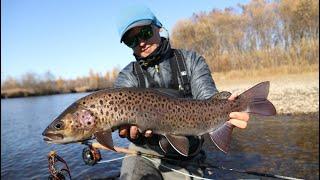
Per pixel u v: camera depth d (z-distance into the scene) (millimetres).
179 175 1067
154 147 1062
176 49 1031
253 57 8445
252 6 8492
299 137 3061
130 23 949
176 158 1053
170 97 814
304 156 2457
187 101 820
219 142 811
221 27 8898
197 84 975
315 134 3123
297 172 2133
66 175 1525
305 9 7770
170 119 803
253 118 4188
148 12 964
